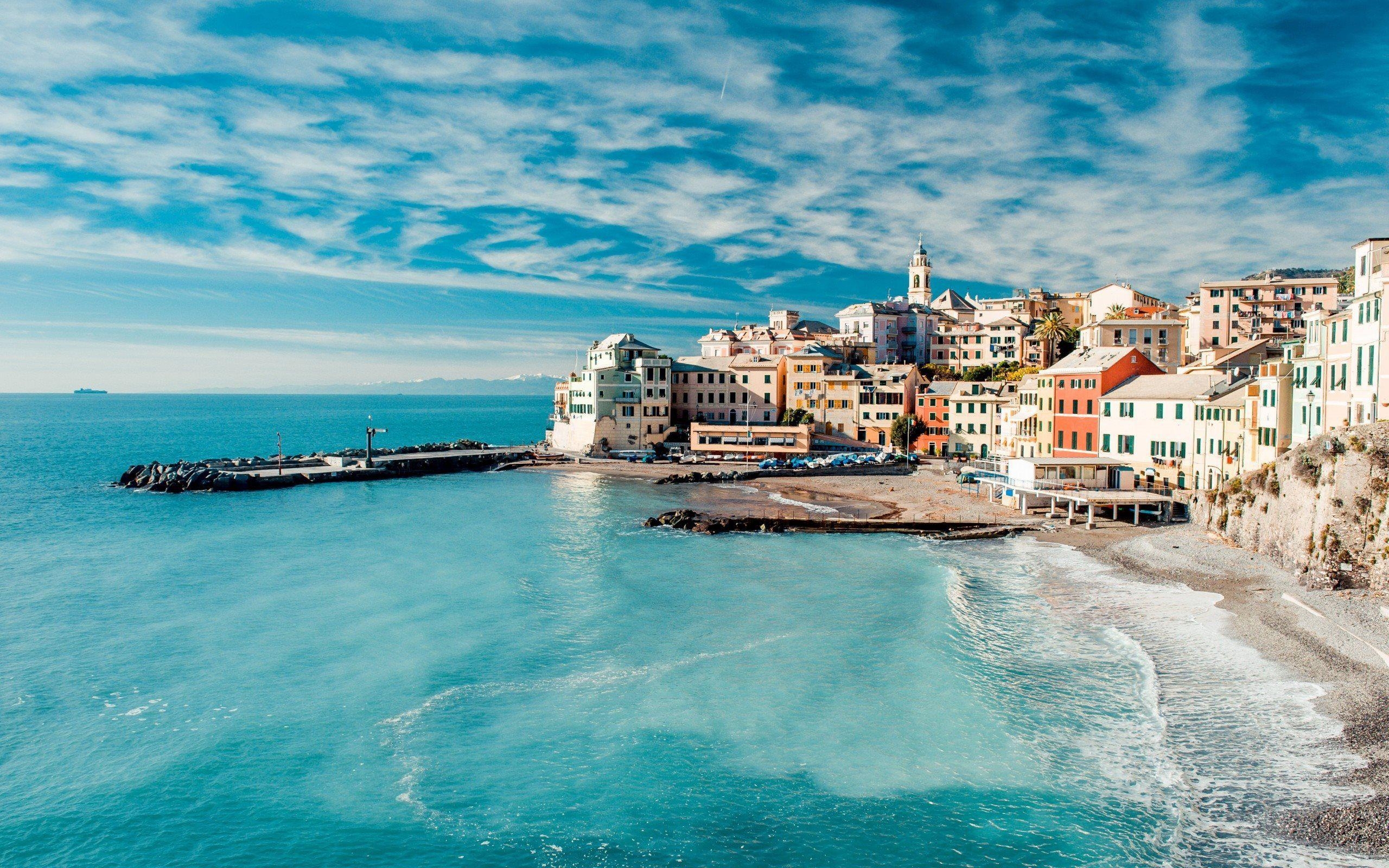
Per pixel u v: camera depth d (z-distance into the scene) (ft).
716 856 98.94
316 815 108.06
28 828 106.01
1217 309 483.51
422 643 167.94
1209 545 226.99
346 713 136.05
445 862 98.68
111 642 169.48
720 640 169.48
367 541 272.31
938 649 160.97
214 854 100.99
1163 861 94.02
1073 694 138.41
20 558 246.88
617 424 540.11
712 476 431.02
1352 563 171.94
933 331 639.35
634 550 257.96
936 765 117.08
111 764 120.78
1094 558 234.99
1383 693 125.59
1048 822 102.83
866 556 248.11
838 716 132.77
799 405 540.52
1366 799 101.65
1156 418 304.71
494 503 358.64
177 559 244.22
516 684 147.23
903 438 498.69
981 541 268.21
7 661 159.22
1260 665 143.13
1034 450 382.63
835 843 100.63
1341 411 203.31
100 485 431.43
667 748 123.54
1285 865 91.97
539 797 111.34
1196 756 115.34
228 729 130.93
